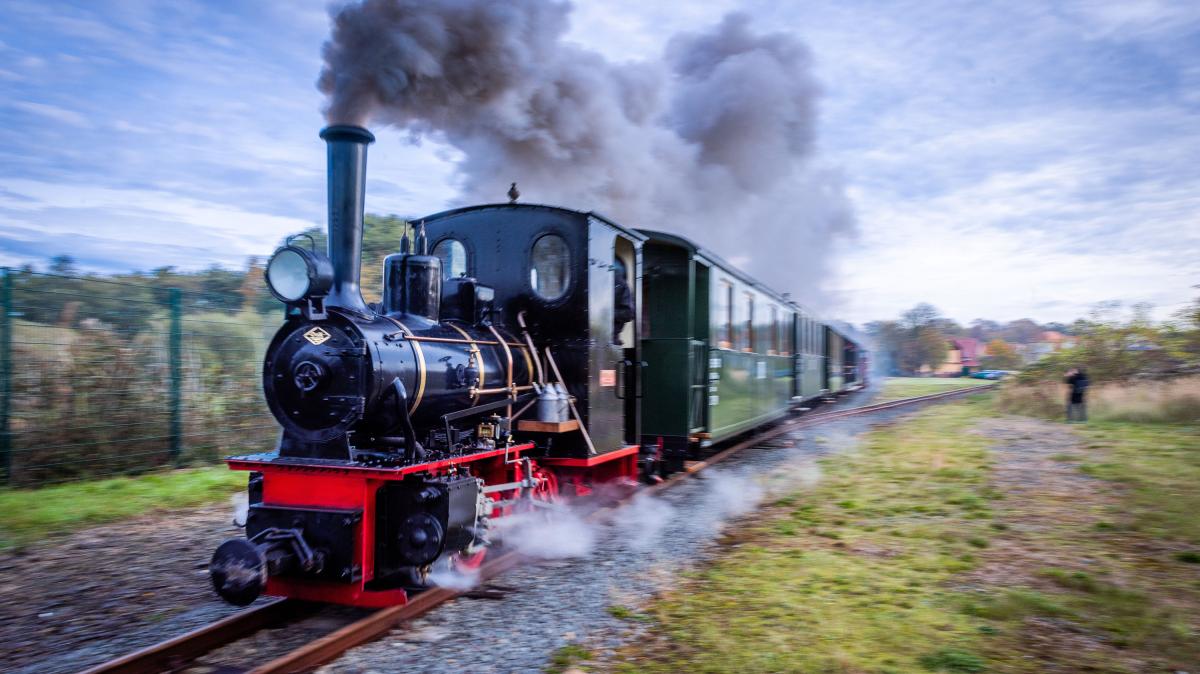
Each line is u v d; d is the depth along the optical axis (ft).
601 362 25.02
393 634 15.51
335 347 16.92
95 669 13.03
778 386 54.60
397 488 16.67
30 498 27.81
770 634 15.17
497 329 23.36
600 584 18.85
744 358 44.34
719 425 38.88
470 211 25.09
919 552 21.59
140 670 13.60
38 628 16.43
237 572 14.56
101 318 33.99
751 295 46.34
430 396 18.54
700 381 37.01
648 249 35.06
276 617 16.55
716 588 18.39
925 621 15.92
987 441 48.16
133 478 32.30
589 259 23.81
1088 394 65.77
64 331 32.71
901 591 18.02
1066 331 74.69
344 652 14.51
